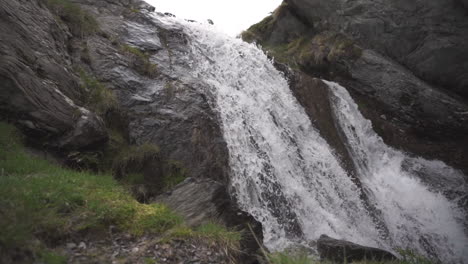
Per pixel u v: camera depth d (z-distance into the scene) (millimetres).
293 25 21422
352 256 6984
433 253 11469
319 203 10461
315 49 19203
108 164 7578
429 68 16547
